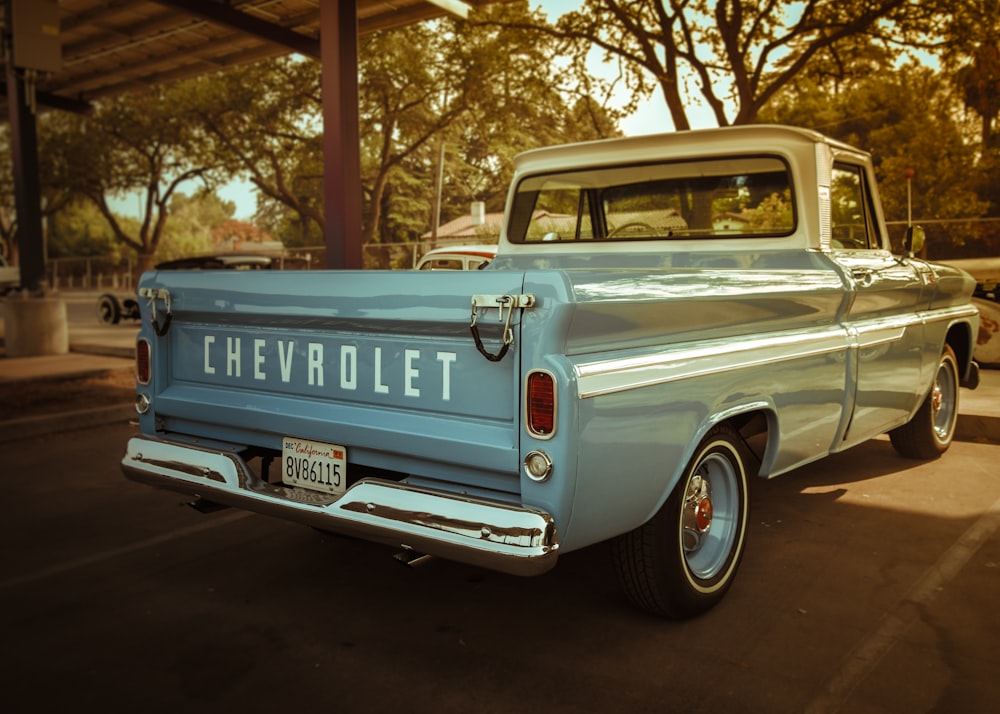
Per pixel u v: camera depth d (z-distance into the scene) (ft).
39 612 11.21
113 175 135.54
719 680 9.04
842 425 13.43
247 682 9.20
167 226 245.65
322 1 30.42
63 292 154.92
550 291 7.92
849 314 13.47
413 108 100.78
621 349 8.82
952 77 72.79
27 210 48.91
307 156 108.37
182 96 106.22
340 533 10.12
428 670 9.41
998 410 21.43
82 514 15.79
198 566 12.96
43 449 21.43
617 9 56.54
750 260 13.88
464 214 149.07
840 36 53.06
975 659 9.41
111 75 56.85
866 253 14.80
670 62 55.98
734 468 11.10
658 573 9.97
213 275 11.07
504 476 8.55
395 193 146.30
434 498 8.54
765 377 11.02
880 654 9.57
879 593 11.35
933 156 83.66
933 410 18.24
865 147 88.28
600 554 13.33
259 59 52.21
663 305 9.09
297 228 171.42
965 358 19.45
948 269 17.78
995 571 12.07
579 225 16.15
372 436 9.48
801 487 16.62
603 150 15.29
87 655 9.91
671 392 9.25
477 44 83.35
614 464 8.52
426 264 36.42
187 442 11.48
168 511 15.99
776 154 13.58
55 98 61.98
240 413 10.91
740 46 58.13
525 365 8.11
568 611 11.01
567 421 7.89
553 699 8.71
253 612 11.15
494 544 8.02
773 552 13.01
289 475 10.62
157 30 47.50
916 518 14.57
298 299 10.05
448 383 8.87
